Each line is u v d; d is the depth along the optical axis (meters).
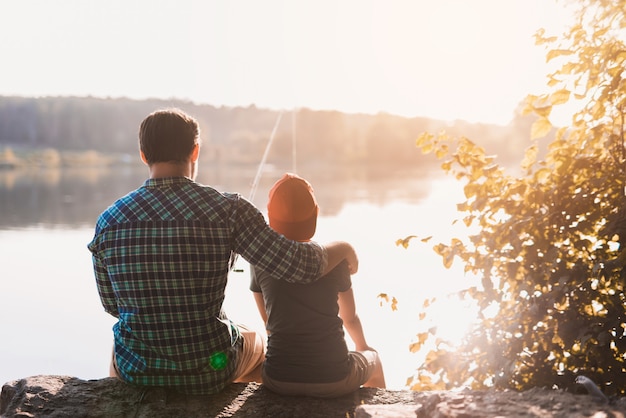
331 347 2.37
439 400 1.89
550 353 2.60
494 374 2.65
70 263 10.66
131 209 2.23
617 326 2.38
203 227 2.20
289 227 2.42
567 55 2.65
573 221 2.62
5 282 9.00
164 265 2.19
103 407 2.25
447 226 12.64
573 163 2.63
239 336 2.49
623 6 2.57
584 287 2.46
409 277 7.89
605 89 2.58
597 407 1.77
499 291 2.80
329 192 18.95
